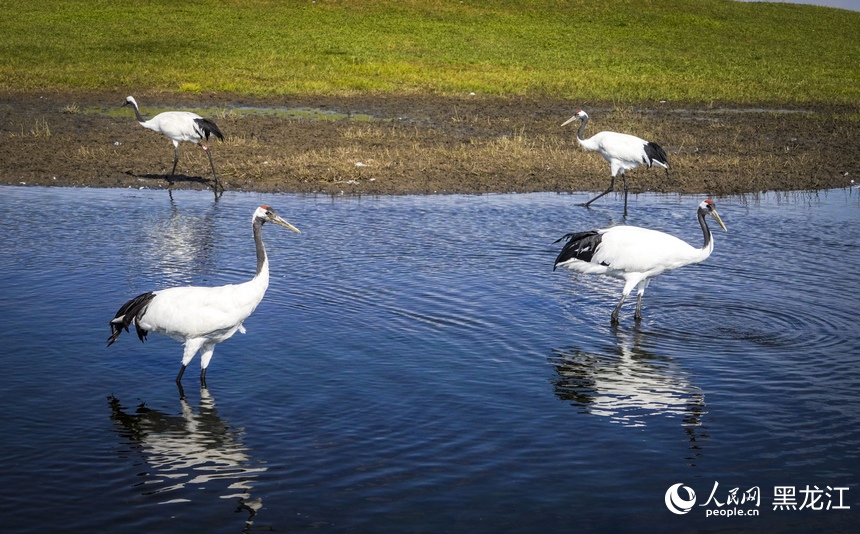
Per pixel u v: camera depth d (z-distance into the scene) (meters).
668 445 6.62
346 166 17.89
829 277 11.06
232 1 48.69
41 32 39.41
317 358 8.32
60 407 7.23
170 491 5.91
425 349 8.56
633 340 8.88
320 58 36.75
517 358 8.37
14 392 7.48
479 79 33.25
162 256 11.62
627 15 50.88
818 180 17.97
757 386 7.72
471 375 7.94
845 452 6.53
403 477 6.11
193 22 43.44
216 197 15.65
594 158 19.64
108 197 15.41
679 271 11.36
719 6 54.78
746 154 20.66
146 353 8.53
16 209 14.26
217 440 6.67
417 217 14.29
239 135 21.41
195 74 31.81
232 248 12.14
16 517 5.55
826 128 24.83
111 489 5.93
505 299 10.13
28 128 21.64
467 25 46.59
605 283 10.84
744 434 6.82
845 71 38.81
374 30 44.22
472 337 8.91
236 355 8.41
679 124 24.89
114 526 5.48
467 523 5.54
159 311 7.51
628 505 5.78
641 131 23.41
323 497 5.84
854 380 7.86
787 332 9.09
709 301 10.14
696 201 16.06
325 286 10.48
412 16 47.94
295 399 7.41
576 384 7.76
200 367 8.16
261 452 6.48
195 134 16.31
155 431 6.82
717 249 12.47
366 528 5.48
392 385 7.70
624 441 6.68
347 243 12.52
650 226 13.84
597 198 15.96
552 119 25.36
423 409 7.21
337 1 49.97
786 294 10.37
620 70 37.06
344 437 6.71
